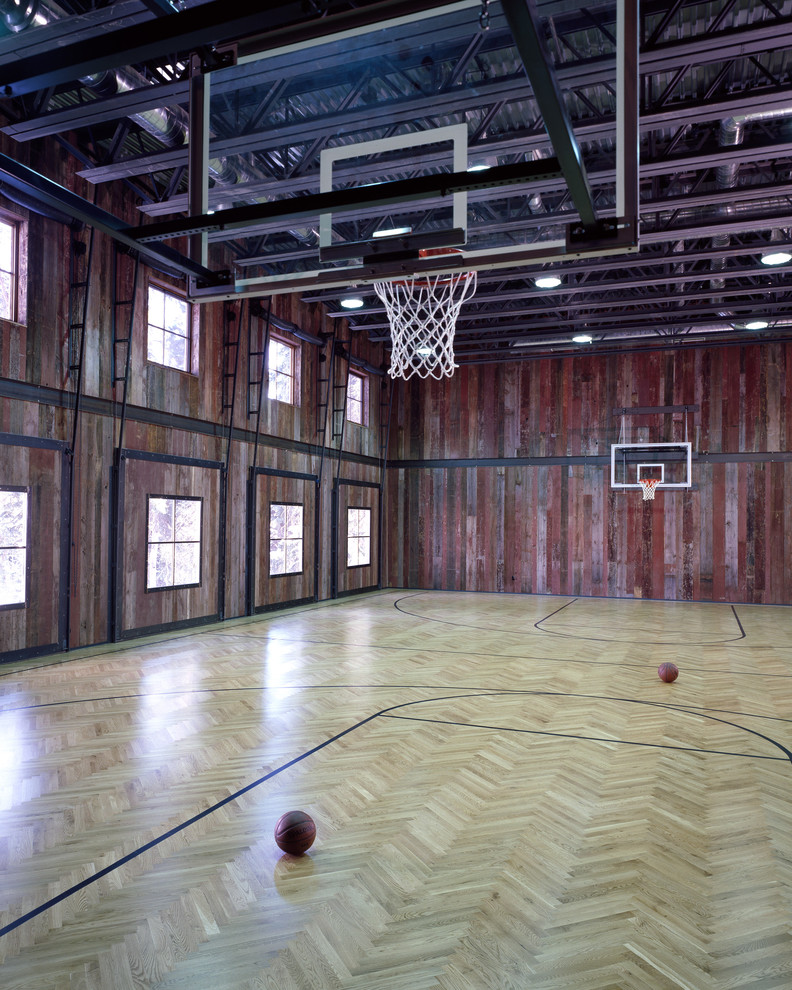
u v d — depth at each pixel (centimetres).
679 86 739
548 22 599
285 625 1141
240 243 1108
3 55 591
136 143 894
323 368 1473
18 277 807
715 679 764
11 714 606
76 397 870
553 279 1170
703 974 262
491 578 1714
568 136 289
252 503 1234
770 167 888
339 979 257
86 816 401
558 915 301
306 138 714
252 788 443
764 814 407
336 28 318
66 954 272
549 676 774
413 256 477
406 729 571
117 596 940
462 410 1752
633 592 1605
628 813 407
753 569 1526
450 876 334
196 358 1095
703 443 1569
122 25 543
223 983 254
